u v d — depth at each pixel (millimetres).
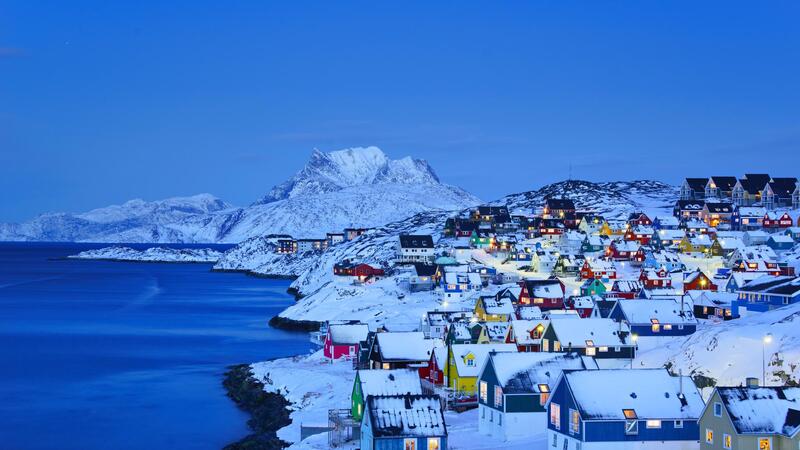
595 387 71312
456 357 101125
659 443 69750
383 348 116438
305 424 95188
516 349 102938
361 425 77438
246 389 121938
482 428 85750
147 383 130000
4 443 94375
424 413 74062
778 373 90062
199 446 93312
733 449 62938
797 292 132375
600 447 69000
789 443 61500
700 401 71375
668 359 106188
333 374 124500
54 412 109875
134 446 93062
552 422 74500
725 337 103250
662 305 127188
